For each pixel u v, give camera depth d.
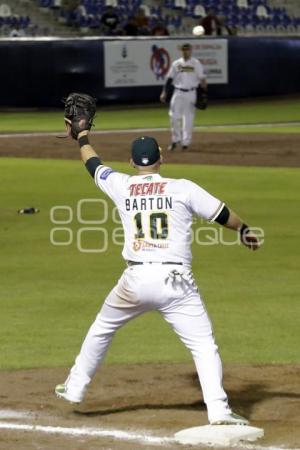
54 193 59.22
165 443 20.08
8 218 50.88
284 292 35.56
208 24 128.75
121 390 24.28
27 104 113.62
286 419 21.83
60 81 113.81
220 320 31.67
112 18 128.75
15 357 27.53
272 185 61.62
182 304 21.05
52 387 24.48
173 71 79.12
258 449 19.61
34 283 37.09
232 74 123.06
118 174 21.94
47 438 20.48
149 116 110.50
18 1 130.50
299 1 148.25
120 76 117.31
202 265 40.19
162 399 23.53
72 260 41.25
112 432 20.86
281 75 126.69
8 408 22.67
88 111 22.62
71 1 131.62
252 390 24.23
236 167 69.81
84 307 33.47
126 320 21.69
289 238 45.50
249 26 144.00
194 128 97.94
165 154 77.62
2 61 111.94
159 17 136.88
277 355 27.70
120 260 41.31
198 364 21.02
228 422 20.61
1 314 32.53
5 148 83.25
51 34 130.50
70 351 28.19
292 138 87.69
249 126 99.12
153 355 27.83
